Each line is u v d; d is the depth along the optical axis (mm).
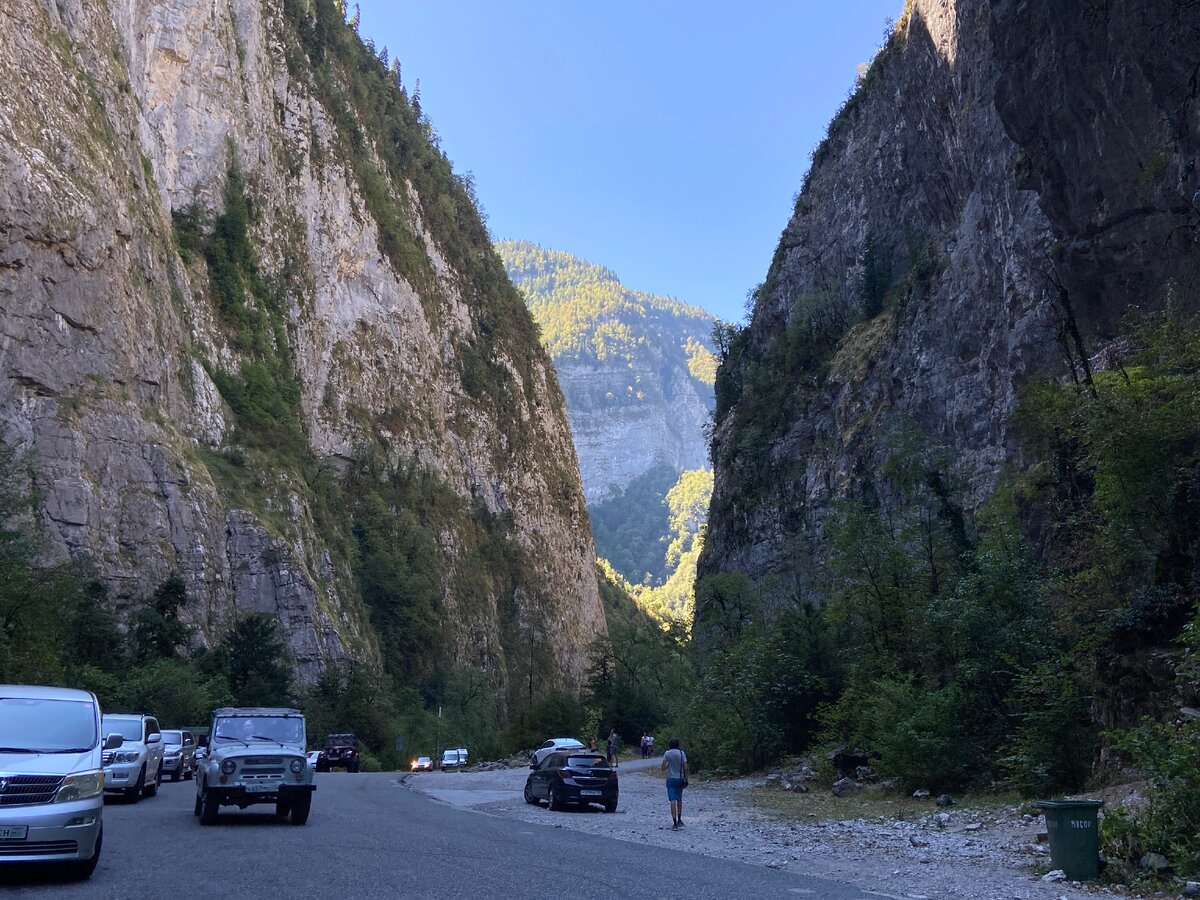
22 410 59188
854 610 31641
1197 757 11711
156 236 81438
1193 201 28156
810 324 78500
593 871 12422
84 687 48156
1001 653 22547
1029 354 43188
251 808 22234
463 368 145250
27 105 63406
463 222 168875
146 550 64938
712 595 54250
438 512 126812
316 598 80188
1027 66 35625
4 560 38969
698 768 37406
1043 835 14422
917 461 36562
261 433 91062
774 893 10914
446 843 15367
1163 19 28469
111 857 12922
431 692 107188
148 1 91188
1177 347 22125
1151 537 20188
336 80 132500
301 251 111062
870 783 26125
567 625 149000
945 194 63938
